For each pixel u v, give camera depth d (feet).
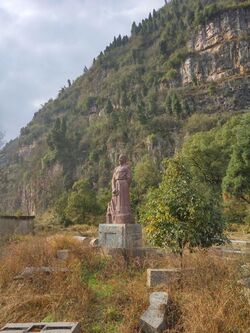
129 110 449.48
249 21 419.74
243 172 126.62
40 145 515.91
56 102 631.56
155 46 549.13
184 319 22.52
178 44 480.23
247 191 128.57
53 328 19.11
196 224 34.09
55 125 472.85
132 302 26.09
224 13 431.02
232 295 23.66
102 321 24.77
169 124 384.27
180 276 29.63
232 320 21.40
